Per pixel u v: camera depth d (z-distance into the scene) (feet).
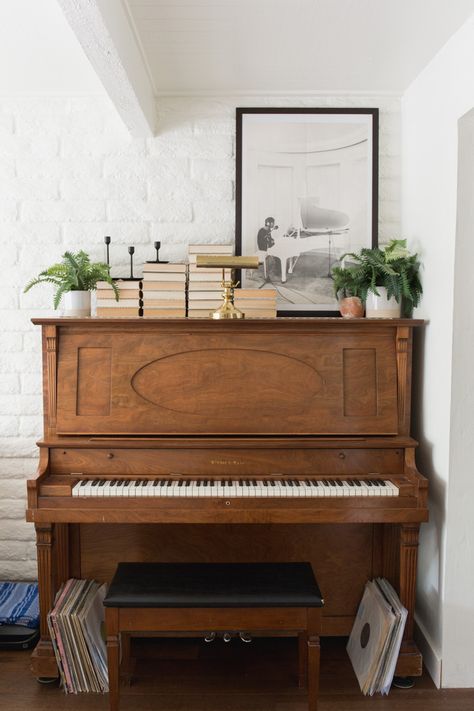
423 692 7.00
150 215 8.79
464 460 7.02
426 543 7.77
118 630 6.07
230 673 7.34
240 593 6.07
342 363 7.41
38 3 6.34
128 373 7.31
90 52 5.85
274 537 7.84
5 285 8.82
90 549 7.79
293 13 6.40
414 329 8.23
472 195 6.80
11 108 8.70
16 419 8.89
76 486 6.74
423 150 7.85
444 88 7.12
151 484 6.84
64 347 7.34
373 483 6.95
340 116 8.73
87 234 8.79
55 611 6.85
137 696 6.89
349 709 6.67
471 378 6.97
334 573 7.88
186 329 7.36
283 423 7.30
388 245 8.86
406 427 7.41
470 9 6.29
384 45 7.15
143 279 8.09
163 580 6.32
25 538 8.94
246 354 7.38
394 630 6.81
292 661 7.60
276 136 8.75
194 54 7.41
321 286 8.85
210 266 7.58
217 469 7.17
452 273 6.90
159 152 8.75
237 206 8.73
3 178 8.74
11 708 6.68
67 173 8.75
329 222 8.81
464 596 7.08
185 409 7.29
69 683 6.94
